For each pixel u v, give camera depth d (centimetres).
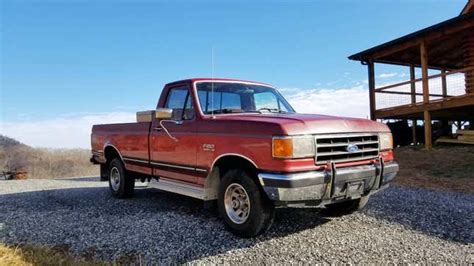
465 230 443
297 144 369
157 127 559
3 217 567
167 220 507
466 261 349
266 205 408
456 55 1545
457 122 1689
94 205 635
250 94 564
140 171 612
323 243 404
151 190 779
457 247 386
